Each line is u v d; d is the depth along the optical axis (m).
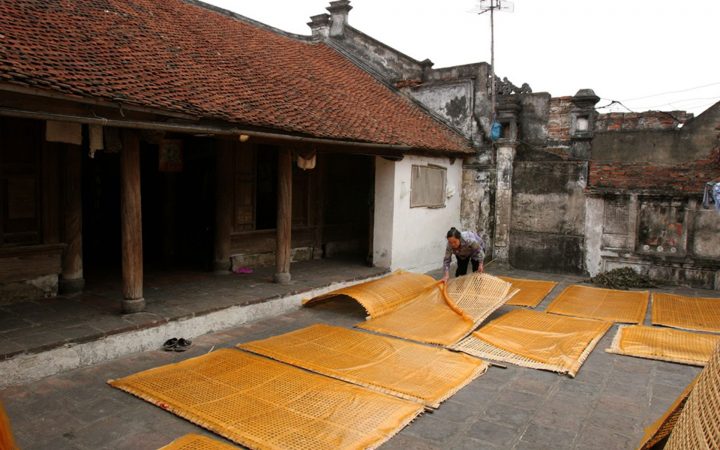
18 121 6.75
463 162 13.26
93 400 4.86
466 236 8.67
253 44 11.30
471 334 7.05
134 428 4.37
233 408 4.64
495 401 5.09
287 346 6.35
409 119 12.30
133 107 5.80
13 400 4.80
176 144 9.14
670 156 11.35
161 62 7.54
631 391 5.41
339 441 4.11
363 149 9.59
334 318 7.85
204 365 5.67
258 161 10.20
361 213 13.18
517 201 12.59
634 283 10.78
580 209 11.87
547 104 12.49
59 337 5.58
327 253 12.20
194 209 9.90
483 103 12.95
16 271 6.84
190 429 4.36
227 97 7.55
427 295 8.52
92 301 7.07
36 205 7.00
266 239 10.50
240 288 8.35
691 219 10.78
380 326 7.32
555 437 4.43
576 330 7.41
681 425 2.75
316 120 8.68
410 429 4.46
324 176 11.95
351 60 14.66
